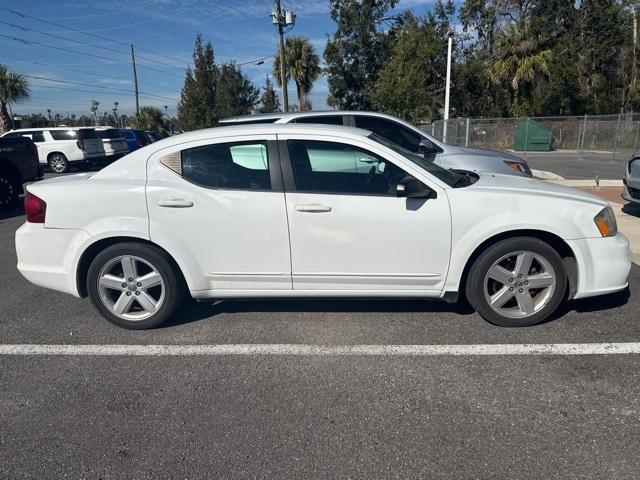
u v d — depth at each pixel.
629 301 4.13
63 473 2.33
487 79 31.41
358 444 2.48
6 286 5.00
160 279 3.73
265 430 2.61
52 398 2.96
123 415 2.77
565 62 28.78
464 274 3.72
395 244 3.53
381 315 4.03
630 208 7.96
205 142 3.64
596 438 2.47
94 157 17.80
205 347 3.56
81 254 3.70
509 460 2.34
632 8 30.16
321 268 3.61
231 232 3.58
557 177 12.47
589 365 3.16
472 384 2.99
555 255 3.54
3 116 28.39
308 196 3.52
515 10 32.88
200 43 45.09
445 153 6.25
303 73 38.00
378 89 28.16
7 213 9.19
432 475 2.25
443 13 33.78
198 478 2.28
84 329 3.93
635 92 29.50
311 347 3.52
